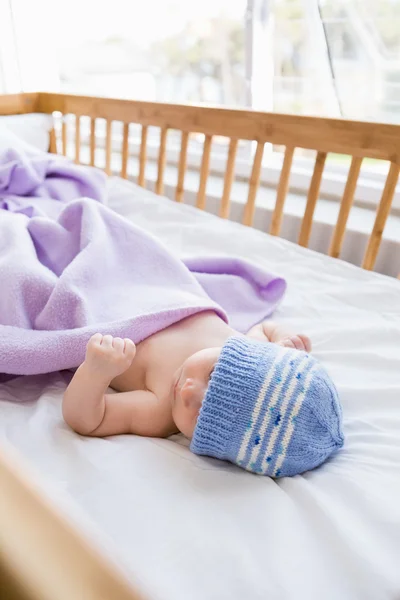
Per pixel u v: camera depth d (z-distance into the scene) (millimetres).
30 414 788
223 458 716
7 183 1510
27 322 918
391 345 1009
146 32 2324
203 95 2305
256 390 688
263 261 1370
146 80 2443
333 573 534
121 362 718
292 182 1989
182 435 809
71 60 2576
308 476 701
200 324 927
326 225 1648
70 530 244
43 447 703
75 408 733
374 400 844
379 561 538
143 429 786
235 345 747
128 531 565
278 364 716
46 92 2086
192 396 715
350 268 1320
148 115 1744
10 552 245
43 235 1083
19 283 924
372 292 1206
